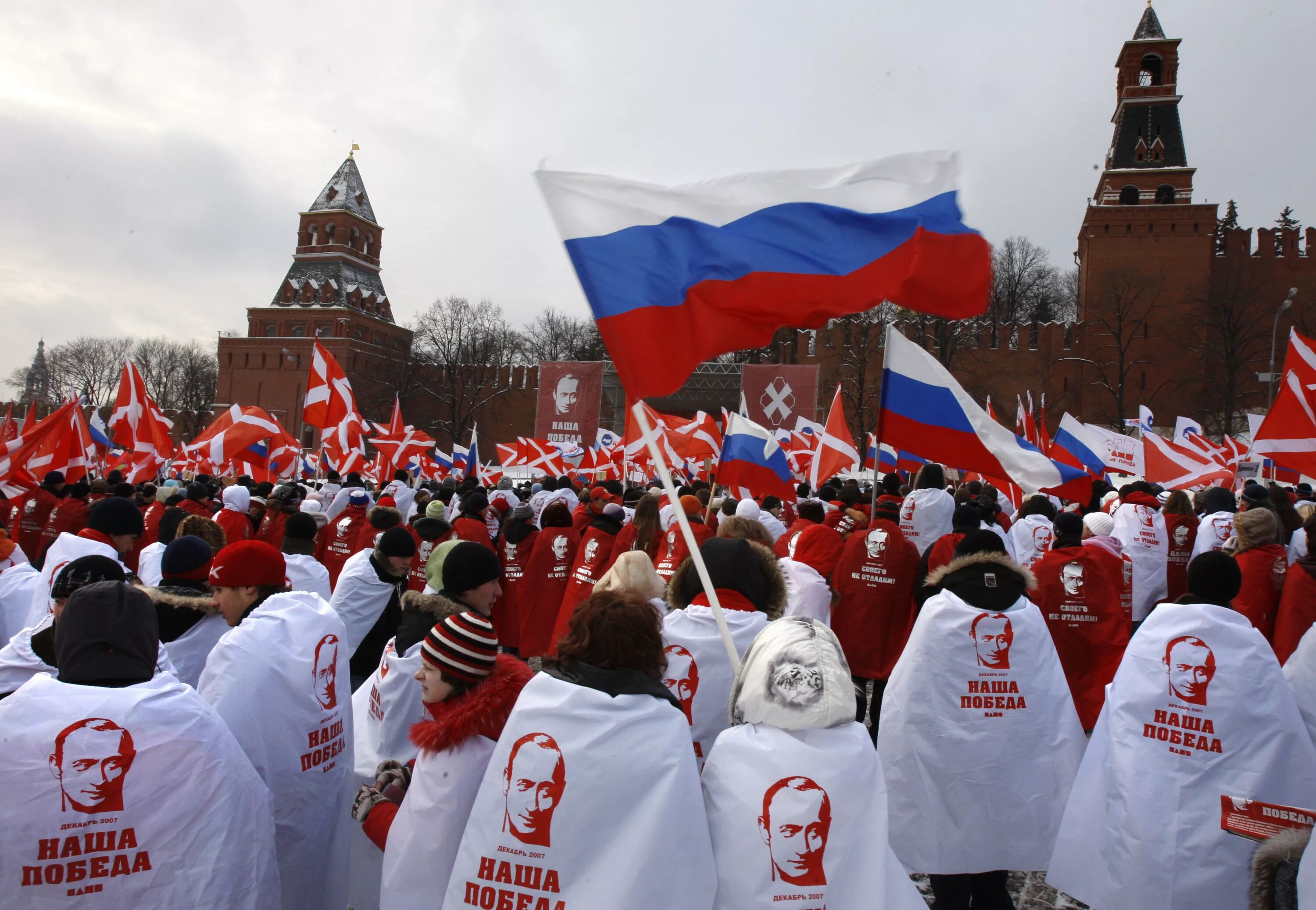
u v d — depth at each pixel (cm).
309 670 321
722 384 5778
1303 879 231
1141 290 5531
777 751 232
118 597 255
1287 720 347
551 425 2566
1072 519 581
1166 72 6094
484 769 256
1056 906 461
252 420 1332
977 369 5656
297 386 6806
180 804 249
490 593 393
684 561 390
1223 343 5406
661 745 228
